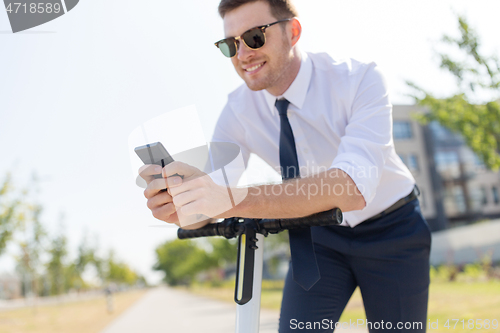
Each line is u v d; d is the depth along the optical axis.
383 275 1.43
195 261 47.59
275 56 1.24
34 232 20.02
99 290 73.88
